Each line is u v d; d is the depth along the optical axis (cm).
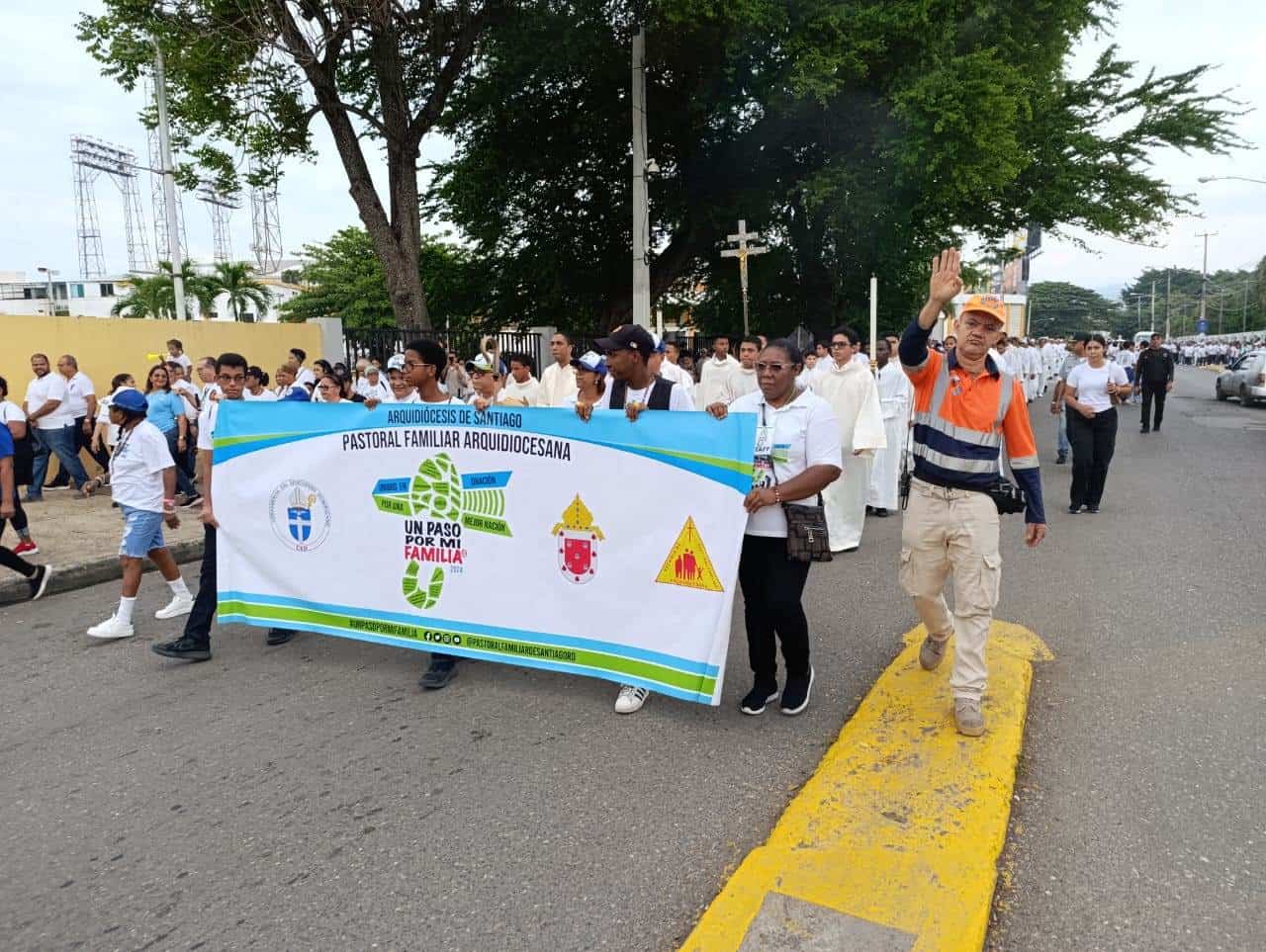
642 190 1758
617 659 425
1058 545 725
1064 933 253
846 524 744
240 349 1396
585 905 274
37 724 438
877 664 470
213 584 523
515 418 439
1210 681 425
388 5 1454
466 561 461
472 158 2262
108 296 8288
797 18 1756
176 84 1653
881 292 2403
